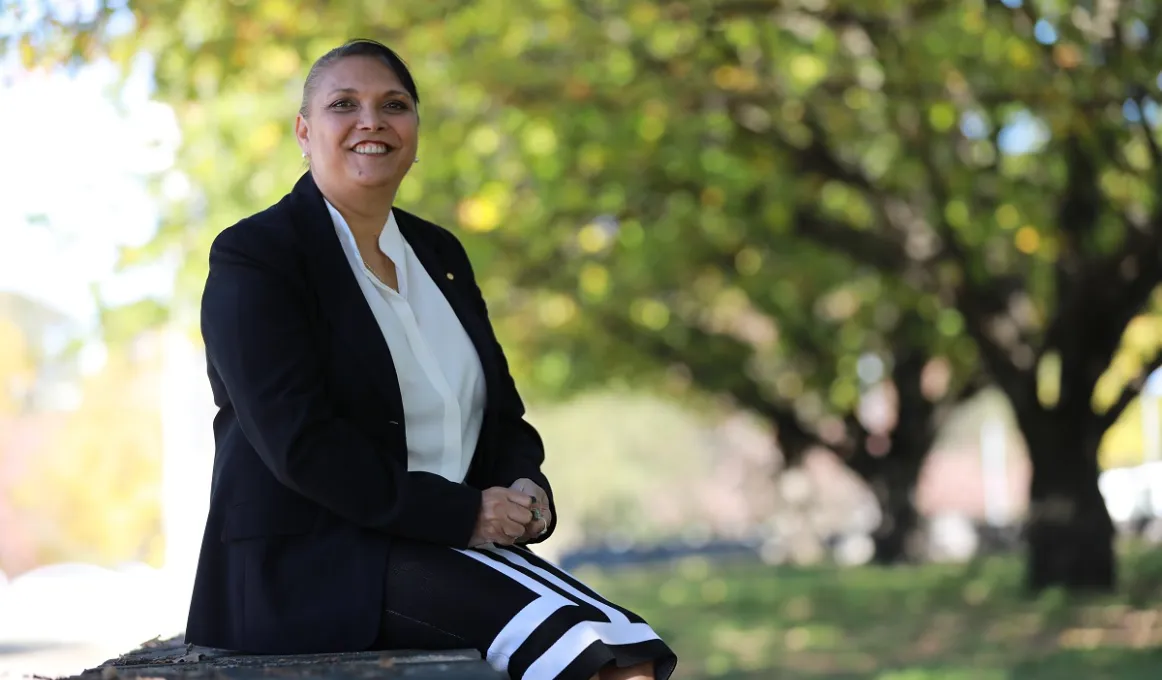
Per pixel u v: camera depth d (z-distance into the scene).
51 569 48.38
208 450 24.16
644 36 17.00
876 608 26.94
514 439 5.37
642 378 47.09
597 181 20.70
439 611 4.52
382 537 4.65
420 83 17.12
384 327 4.94
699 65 17.53
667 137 18.83
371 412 4.81
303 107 5.14
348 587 4.59
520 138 18.34
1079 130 16.98
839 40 17.92
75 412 47.22
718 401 51.09
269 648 4.61
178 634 6.33
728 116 19.55
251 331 4.62
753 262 29.38
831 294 35.25
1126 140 17.05
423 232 5.45
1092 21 15.45
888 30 16.62
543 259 26.31
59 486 47.47
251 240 4.78
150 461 46.66
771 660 19.95
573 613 4.43
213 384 4.96
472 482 5.21
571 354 41.09
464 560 4.59
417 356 4.98
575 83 17.23
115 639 26.62
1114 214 23.11
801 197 22.64
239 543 4.73
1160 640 19.52
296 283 4.77
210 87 16.30
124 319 20.05
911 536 42.97
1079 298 24.97
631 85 17.42
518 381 42.09
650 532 111.75
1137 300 24.75
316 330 4.80
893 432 43.19
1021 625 22.41
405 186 18.20
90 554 48.59
